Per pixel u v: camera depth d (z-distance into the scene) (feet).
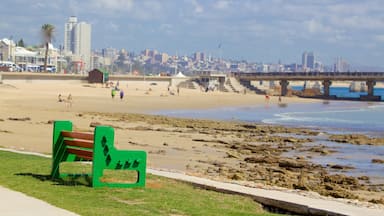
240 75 562.66
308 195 48.78
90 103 258.98
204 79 529.04
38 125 138.10
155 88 435.53
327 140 136.98
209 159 90.12
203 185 50.03
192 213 37.35
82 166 58.29
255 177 71.00
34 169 53.78
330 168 87.76
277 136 142.00
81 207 36.47
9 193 40.45
